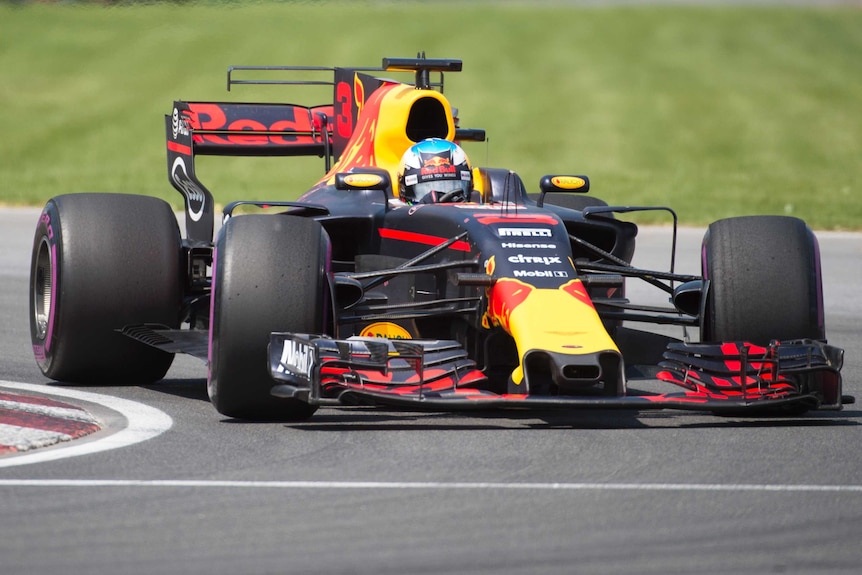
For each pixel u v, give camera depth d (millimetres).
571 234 28484
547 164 92250
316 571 14719
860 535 16219
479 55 144500
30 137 102125
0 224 62125
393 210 26859
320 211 27828
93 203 26781
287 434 21922
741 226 24781
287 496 17734
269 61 133000
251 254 22469
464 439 21531
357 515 16859
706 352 23156
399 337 26516
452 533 16125
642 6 198875
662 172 89188
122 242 26484
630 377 24141
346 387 21422
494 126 108375
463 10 179000
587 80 131625
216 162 97312
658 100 121500
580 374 21266
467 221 24578
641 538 16000
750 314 23953
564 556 15312
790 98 124125
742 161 94562
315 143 33812
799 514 17094
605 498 17750
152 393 26500
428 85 31344
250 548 15484
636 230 28719
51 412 23000
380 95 29906
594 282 23750
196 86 122062
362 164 29375
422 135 29219
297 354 21672
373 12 165625
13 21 149375
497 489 18156
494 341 24125
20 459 19797
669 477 18938
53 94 120312
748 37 166500
